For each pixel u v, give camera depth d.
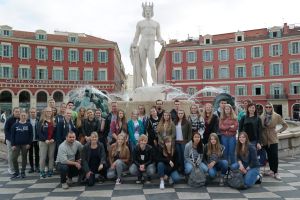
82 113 9.32
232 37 57.34
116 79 63.31
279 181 7.76
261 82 53.66
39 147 8.88
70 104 9.82
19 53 51.16
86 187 7.50
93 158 7.84
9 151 9.26
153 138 8.49
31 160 9.41
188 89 57.06
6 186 7.74
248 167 7.26
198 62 56.75
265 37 53.84
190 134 8.06
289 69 51.69
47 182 8.11
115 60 60.50
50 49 53.38
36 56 52.41
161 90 12.34
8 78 49.97
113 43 56.88
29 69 51.81
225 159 7.73
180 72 57.44
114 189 7.24
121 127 8.75
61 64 53.97
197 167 7.53
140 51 13.21
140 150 7.74
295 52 51.28
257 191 6.88
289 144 11.84
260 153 8.18
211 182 7.75
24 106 51.22
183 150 8.06
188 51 57.19
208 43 56.81
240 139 7.27
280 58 52.28
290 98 51.47
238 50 55.06
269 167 8.87
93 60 55.69
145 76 13.29
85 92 14.61
